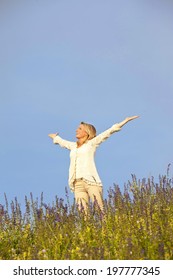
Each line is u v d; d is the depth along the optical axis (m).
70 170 13.34
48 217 11.98
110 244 10.18
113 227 11.12
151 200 12.38
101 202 12.94
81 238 10.60
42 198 12.27
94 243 10.39
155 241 9.88
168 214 11.45
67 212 11.98
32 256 10.05
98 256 9.38
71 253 9.74
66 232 11.18
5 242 11.57
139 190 12.70
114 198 12.33
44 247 10.49
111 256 9.54
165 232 10.34
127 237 9.95
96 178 13.09
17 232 12.09
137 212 11.70
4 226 12.27
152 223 10.63
